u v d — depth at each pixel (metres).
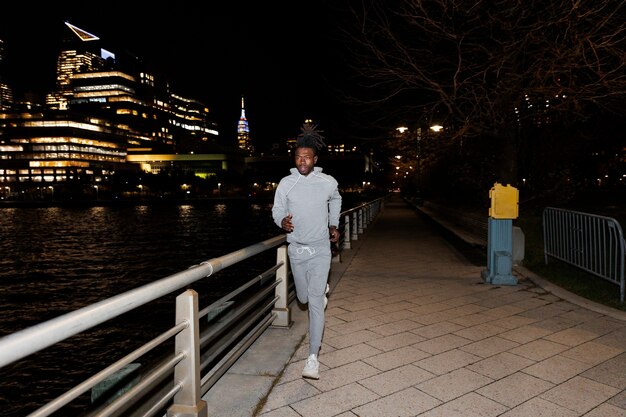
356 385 3.27
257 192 189.62
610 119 12.02
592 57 7.83
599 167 15.18
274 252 43.88
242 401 2.96
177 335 2.55
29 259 41.91
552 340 4.18
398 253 10.32
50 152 163.12
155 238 57.94
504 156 9.86
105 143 182.88
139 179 164.12
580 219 6.43
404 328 4.64
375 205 25.17
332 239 3.59
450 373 3.46
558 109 8.29
